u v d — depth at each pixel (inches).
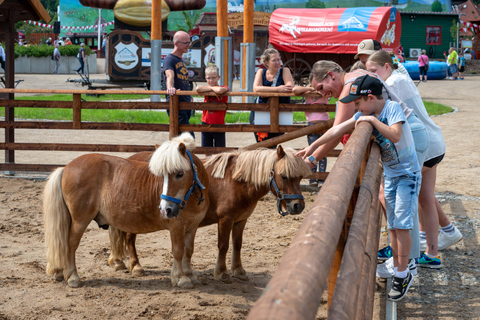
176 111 289.6
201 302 151.8
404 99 155.8
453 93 944.9
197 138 501.7
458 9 1866.4
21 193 298.4
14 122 314.3
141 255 203.5
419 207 190.1
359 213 93.7
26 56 1336.1
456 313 143.9
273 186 159.6
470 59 1729.8
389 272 160.4
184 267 170.9
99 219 171.5
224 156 173.9
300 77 767.7
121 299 155.0
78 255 200.8
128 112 629.3
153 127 301.1
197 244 219.0
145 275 179.3
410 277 148.1
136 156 193.9
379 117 137.4
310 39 719.7
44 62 1360.7
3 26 336.2
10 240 216.7
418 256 151.1
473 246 204.8
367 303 99.7
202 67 757.3
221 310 147.0
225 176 171.6
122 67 756.0
